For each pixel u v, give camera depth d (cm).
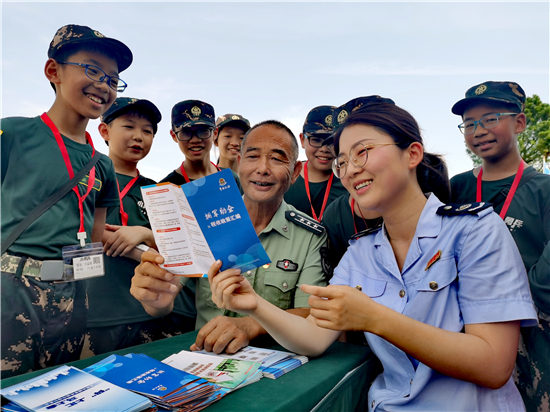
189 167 289
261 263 115
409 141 126
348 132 131
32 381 95
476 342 106
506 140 231
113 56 192
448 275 122
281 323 126
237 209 112
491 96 228
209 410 90
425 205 136
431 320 122
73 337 191
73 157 189
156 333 244
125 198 243
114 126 240
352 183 131
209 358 126
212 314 188
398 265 144
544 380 206
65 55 179
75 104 183
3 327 158
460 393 114
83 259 181
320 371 121
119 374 102
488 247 115
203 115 278
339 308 108
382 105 132
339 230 226
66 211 181
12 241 162
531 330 214
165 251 118
